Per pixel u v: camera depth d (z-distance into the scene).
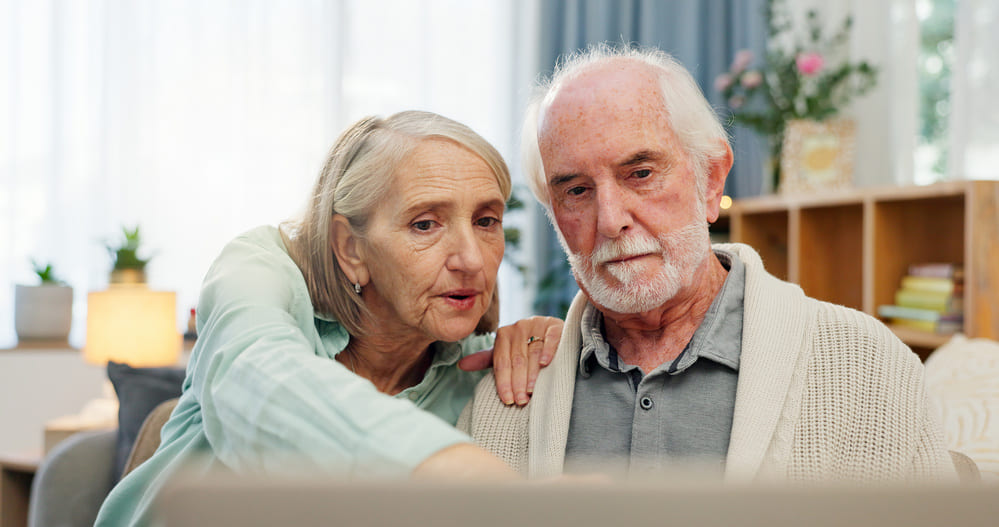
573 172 1.03
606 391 1.11
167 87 3.75
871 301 2.70
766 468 0.97
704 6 4.07
